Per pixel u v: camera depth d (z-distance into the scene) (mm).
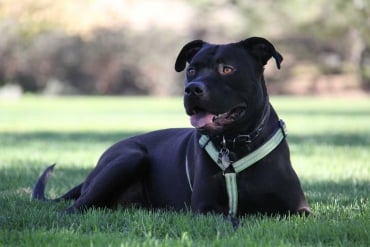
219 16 59344
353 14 57781
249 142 6105
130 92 60344
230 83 6043
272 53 6289
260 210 6262
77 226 5953
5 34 55406
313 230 5449
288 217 6055
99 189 6973
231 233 5539
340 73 61344
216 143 6188
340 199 7738
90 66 59625
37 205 7254
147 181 7230
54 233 5426
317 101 49312
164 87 59250
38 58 59250
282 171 6215
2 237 5336
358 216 6164
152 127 22281
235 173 6133
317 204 7137
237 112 6055
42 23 27812
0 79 59781
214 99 5906
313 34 59906
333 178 10148
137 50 58562
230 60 6109
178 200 6852
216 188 6230
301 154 13766
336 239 5266
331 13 58594
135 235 5449
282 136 6297
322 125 24031
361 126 23453
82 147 15430
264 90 6328
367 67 60438
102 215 6309
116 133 19875
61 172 10758
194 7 59719
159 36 58250
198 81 5973
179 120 25891
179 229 5668
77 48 59156
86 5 27891
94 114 31234
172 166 6977
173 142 7191
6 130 21812
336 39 60406
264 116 6199
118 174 7031
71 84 60875
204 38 58125
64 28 28094
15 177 9859
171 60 58562
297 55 61375
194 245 4945
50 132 20688
